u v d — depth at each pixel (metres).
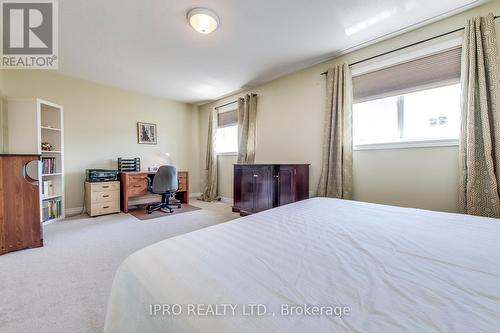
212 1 1.86
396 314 0.43
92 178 3.40
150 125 4.46
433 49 2.10
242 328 0.40
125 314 0.59
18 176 2.09
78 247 2.18
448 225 1.04
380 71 2.46
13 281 1.57
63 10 1.96
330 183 2.69
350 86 2.62
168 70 3.23
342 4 1.89
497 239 0.86
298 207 1.41
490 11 1.85
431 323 0.41
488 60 1.79
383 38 2.38
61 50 2.65
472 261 0.67
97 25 2.17
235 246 0.76
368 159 2.51
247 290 0.50
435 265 0.64
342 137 2.63
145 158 4.39
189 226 2.89
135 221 3.12
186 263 0.63
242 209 3.23
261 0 1.84
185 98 4.67
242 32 2.30
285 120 3.41
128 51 2.68
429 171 2.13
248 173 3.13
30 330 1.12
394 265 0.64
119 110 4.04
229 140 4.65
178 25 2.18
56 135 3.25
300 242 0.81
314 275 0.58
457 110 2.04
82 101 3.62
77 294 1.42
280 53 2.72
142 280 0.59
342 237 0.87
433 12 1.97
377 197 2.44
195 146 5.22
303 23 2.15
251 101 3.83
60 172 3.21
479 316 0.43
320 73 2.97
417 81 2.20
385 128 2.47
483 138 1.78
